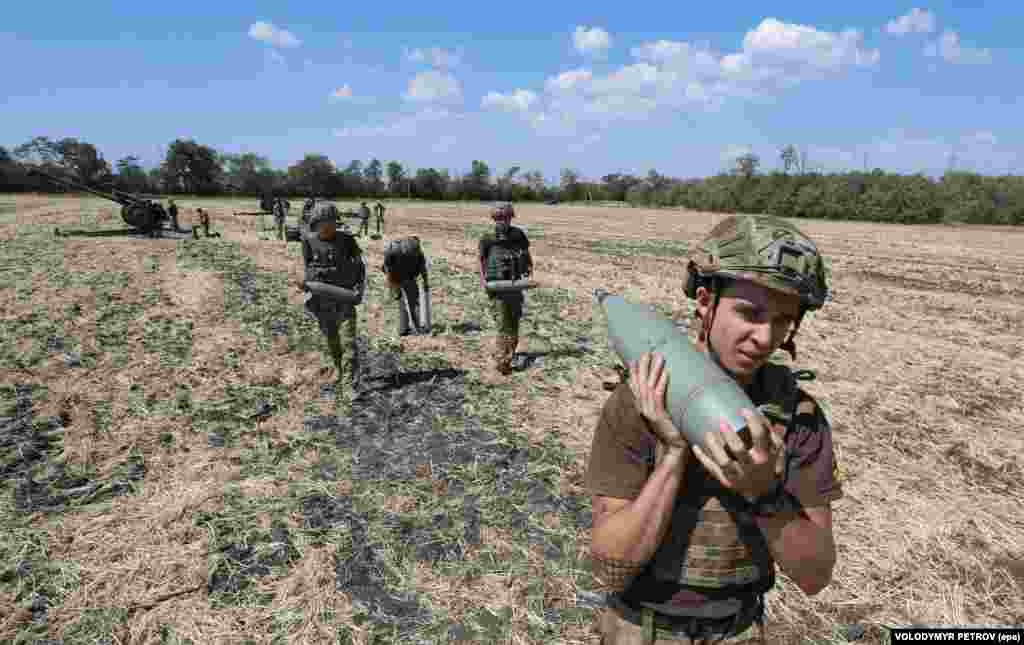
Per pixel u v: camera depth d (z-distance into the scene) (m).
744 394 1.10
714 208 73.75
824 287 1.19
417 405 5.86
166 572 3.30
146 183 97.62
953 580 3.35
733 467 1.03
